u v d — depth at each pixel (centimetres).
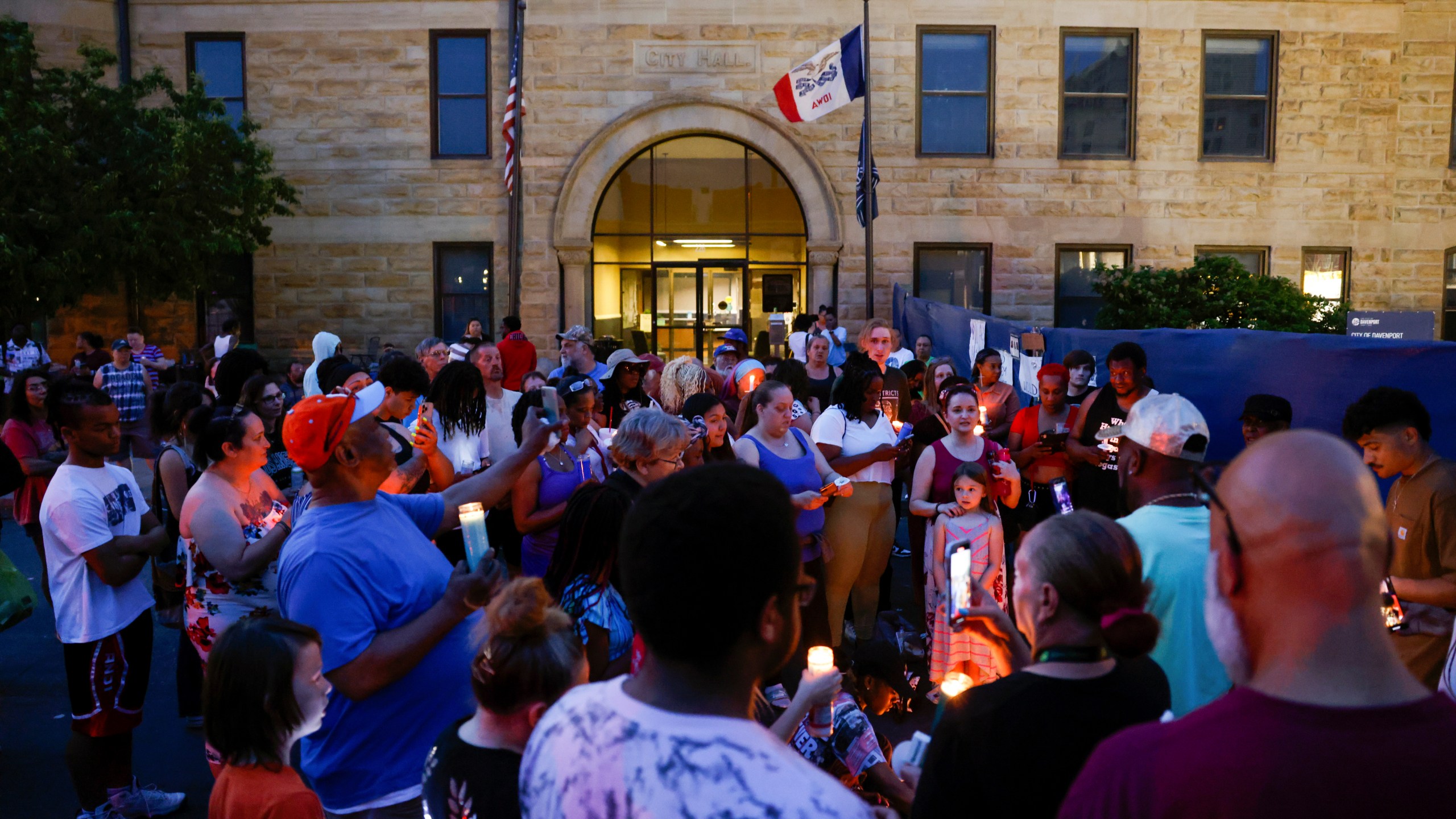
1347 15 1587
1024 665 239
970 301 1612
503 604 223
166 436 506
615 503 333
